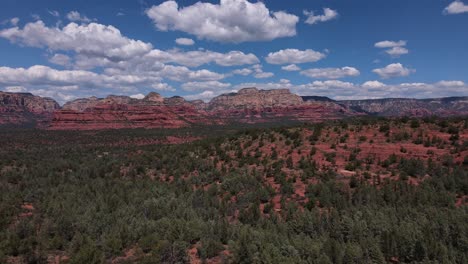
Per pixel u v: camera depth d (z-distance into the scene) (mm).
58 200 57562
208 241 37844
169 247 34906
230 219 48812
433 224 37031
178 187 65812
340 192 54125
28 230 42406
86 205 54031
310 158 71875
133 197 58438
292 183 61531
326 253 32812
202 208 51281
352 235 37469
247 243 35156
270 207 51156
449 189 51250
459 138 70750
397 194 49188
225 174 70438
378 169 64875
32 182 75188
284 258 31750
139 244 38656
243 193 58594
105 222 44750
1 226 45062
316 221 41281
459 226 35500
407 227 36750
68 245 39156
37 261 34938
